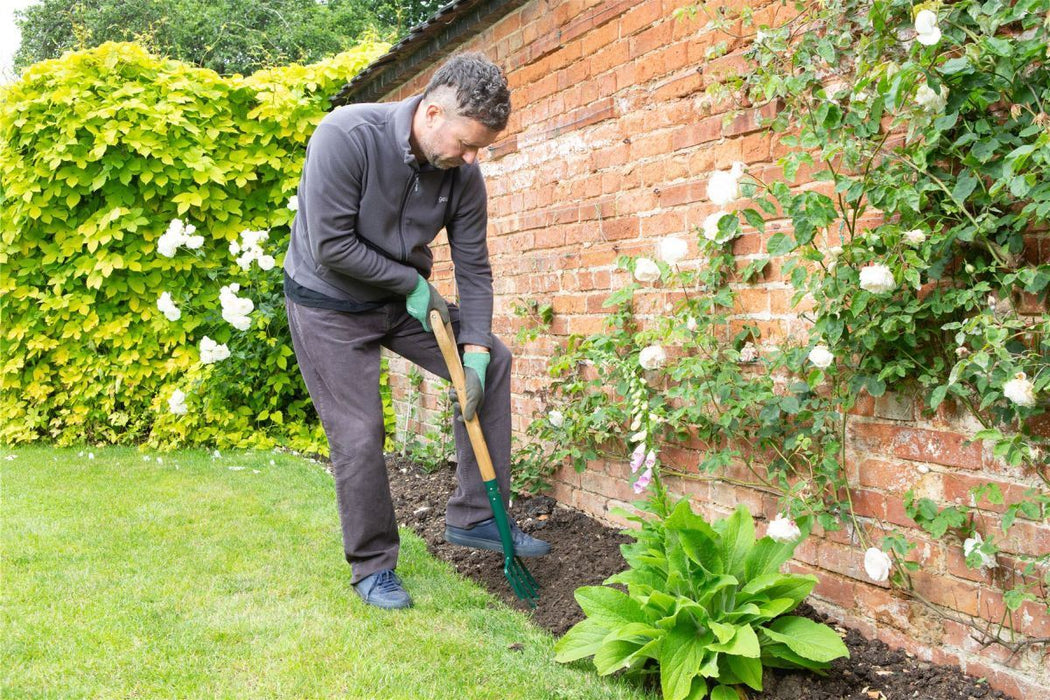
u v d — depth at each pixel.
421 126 2.43
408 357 2.90
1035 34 1.81
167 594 2.66
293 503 3.93
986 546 1.96
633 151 3.18
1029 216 1.89
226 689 2.01
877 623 2.35
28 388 5.55
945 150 1.96
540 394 3.86
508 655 2.25
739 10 2.62
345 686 2.03
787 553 2.24
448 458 4.80
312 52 22.55
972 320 1.83
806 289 2.34
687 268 2.94
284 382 5.62
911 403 2.21
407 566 3.02
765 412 2.51
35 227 5.50
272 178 5.89
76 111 5.21
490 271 2.89
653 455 2.41
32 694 1.97
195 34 22.25
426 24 4.27
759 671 2.00
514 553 2.70
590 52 3.40
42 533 3.36
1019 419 1.92
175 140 5.52
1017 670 2.02
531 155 3.89
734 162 2.45
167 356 5.71
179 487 4.28
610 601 2.25
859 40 2.19
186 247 5.64
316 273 2.63
